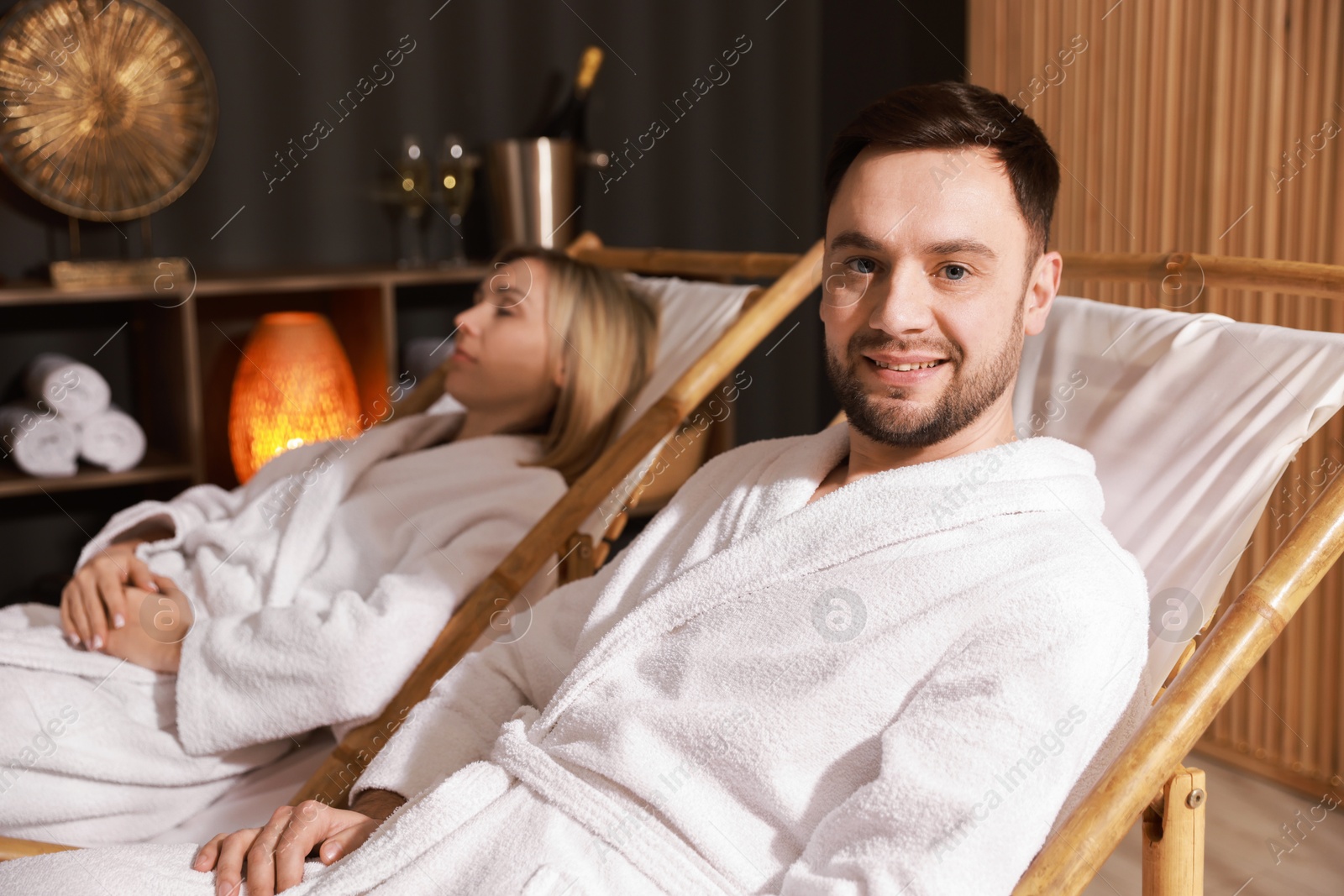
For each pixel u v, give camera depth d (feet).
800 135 9.34
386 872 2.49
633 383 5.17
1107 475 3.42
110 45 7.32
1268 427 3.14
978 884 2.13
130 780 3.56
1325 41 5.12
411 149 7.93
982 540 2.54
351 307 8.14
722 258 5.65
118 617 3.90
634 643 2.76
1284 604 2.53
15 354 7.63
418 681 3.75
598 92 8.67
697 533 3.02
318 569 4.29
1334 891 4.94
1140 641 2.44
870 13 8.54
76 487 7.70
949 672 2.35
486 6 8.31
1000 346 2.74
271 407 7.51
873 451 2.92
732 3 8.95
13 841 2.88
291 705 3.66
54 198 7.34
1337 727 5.60
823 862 2.26
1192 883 2.53
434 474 4.61
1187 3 5.68
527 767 2.59
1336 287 3.12
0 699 3.56
